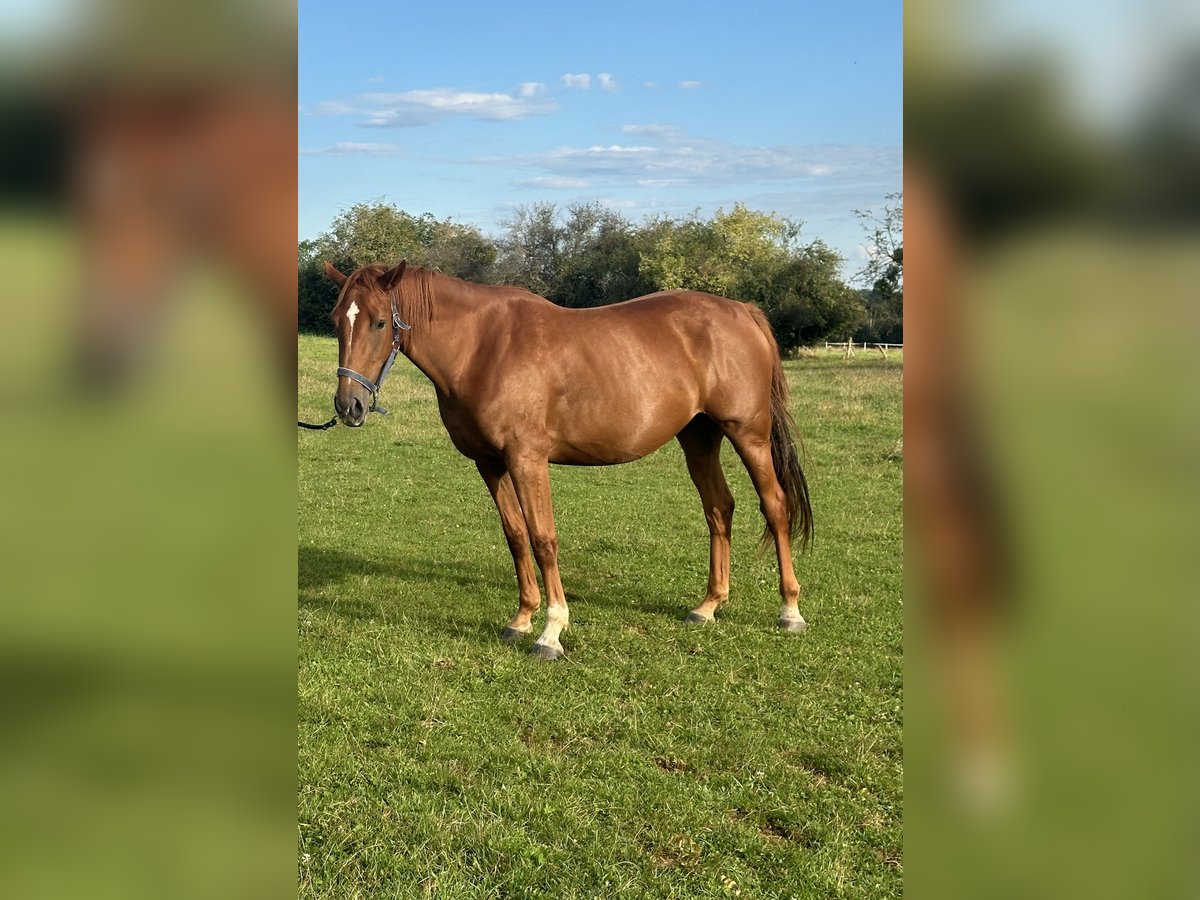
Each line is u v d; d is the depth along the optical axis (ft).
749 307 21.26
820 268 135.23
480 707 15.90
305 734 14.60
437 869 11.00
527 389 18.93
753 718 15.44
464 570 25.66
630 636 19.83
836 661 18.15
